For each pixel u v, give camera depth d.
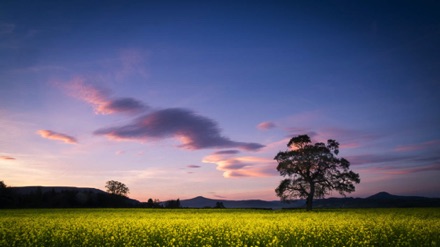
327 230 19.00
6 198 76.06
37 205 79.94
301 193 48.28
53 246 14.89
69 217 32.12
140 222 24.02
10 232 18.78
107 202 88.25
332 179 47.56
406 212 39.25
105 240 16.17
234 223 22.78
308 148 48.16
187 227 20.53
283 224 21.66
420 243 14.41
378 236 16.67
